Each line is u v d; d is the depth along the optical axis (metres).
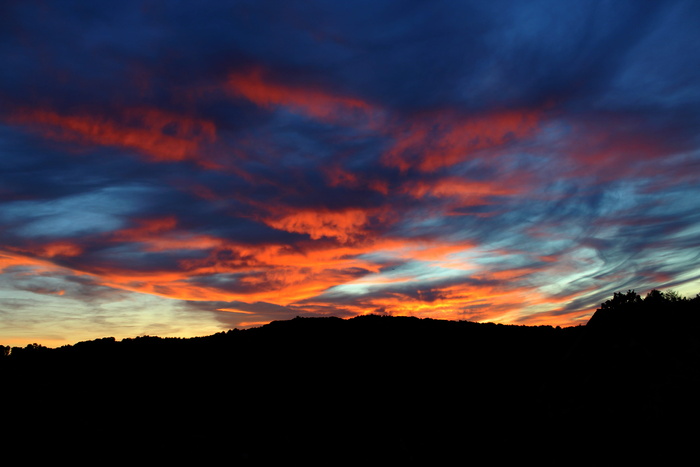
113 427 22.69
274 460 19.92
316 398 26.69
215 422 23.70
